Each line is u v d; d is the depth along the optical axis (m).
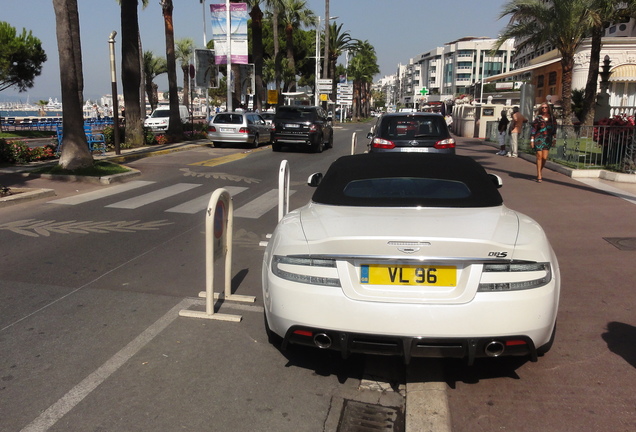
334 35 64.81
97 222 8.15
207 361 3.77
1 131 32.38
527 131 19.12
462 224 3.44
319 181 5.27
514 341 3.11
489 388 3.43
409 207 3.83
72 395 3.29
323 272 3.21
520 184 11.92
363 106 109.88
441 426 3.02
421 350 3.10
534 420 3.06
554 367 3.68
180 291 5.19
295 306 3.24
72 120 12.53
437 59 141.38
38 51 30.86
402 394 3.44
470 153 20.12
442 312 3.05
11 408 3.14
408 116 11.46
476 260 3.10
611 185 11.52
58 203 9.64
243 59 26.83
